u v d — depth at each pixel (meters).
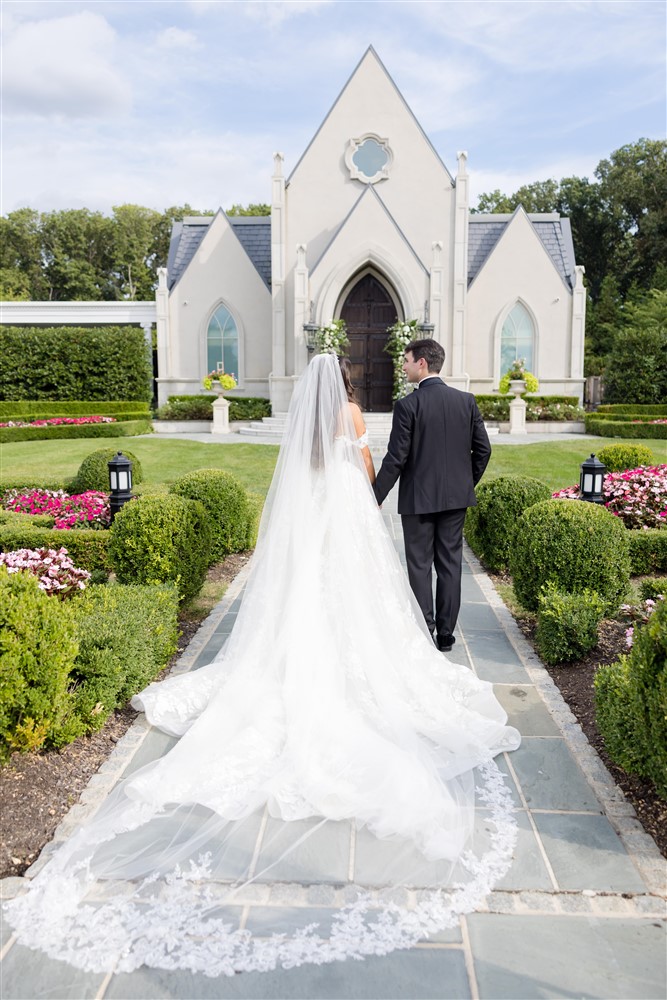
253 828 2.89
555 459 13.58
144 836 2.83
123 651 3.82
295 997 2.07
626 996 2.06
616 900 2.47
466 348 23.30
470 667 4.66
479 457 4.86
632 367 22.14
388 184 21.95
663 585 5.46
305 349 20.77
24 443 17.11
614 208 42.66
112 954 2.24
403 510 4.77
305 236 22.20
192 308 23.75
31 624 3.21
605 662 4.58
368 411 22.19
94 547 6.53
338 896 2.50
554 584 5.02
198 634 5.24
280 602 3.69
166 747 3.55
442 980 2.12
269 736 3.37
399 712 3.53
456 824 2.85
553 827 2.90
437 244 20.25
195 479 7.35
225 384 20.81
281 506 3.83
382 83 21.72
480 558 7.68
